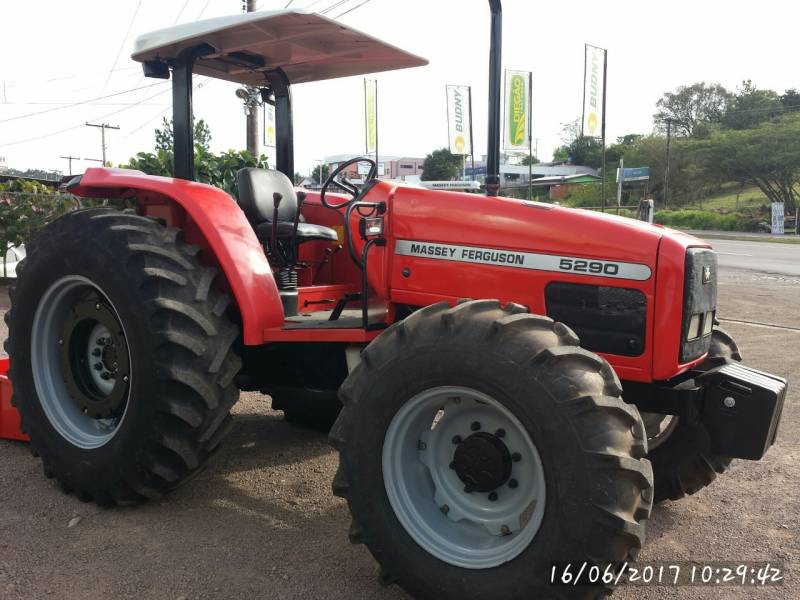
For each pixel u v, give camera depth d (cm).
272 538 288
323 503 325
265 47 362
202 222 312
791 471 372
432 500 250
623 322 267
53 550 272
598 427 209
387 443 241
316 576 257
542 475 216
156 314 291
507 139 1767
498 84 293
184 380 287
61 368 335
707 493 347
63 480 322
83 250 310
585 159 7662
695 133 7550
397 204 307
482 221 290
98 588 245
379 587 251
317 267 402
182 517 306
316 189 444
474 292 291
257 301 306
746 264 1703
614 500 205
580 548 207
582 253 272
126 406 300
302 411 427
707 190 5862
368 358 246
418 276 303
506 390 219
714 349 310
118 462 299
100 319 316
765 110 7688
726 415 264
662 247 262
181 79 350
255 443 408
